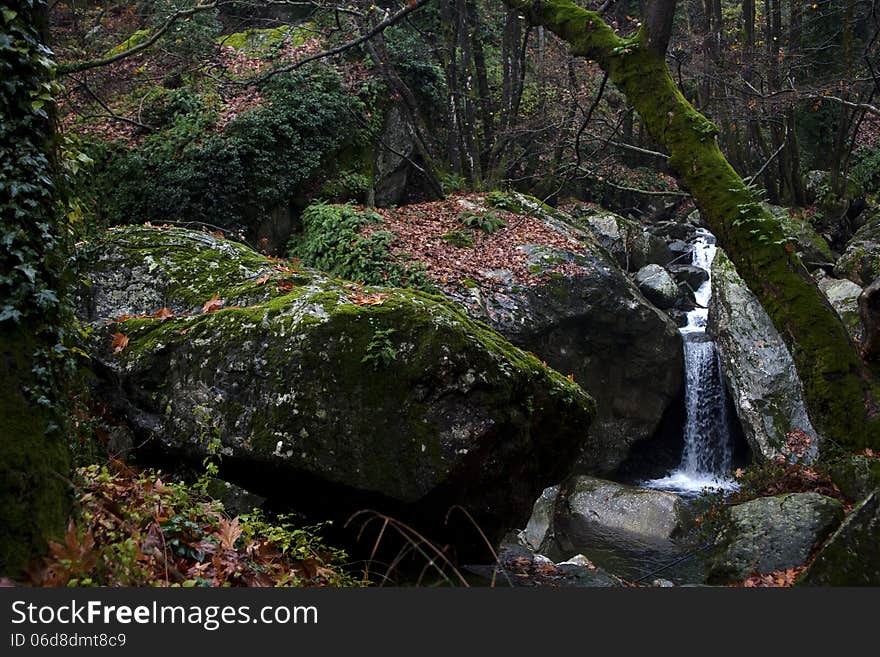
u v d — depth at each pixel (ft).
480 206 51.24
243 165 47.19
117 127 48.11
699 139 25.04
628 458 45.50
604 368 44.50
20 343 9.73
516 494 17.85
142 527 12.28
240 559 12.82
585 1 60.64
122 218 44.75
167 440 16.78
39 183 10.48
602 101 71.36
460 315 17.58
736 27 66.80
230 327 16.78
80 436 15.25
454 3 60.29
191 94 49.75
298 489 16.38
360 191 52.65
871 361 22.68
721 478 44.47
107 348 17.78
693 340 46.39
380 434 15.56
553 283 42.37
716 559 19.88
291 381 15.74
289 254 47.91
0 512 8.70
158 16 53.93
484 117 65.77
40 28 11.31
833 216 59.52
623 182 66.49
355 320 15.97
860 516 15.69
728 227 24.41
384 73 53.36
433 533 16.81
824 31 63.82
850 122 59.41
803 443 35.58
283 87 50.72
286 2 35.09
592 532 33.19
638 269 55.47
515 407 16.85
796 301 23.25
